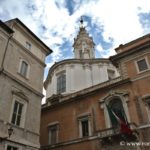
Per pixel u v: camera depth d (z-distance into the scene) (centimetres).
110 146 2094
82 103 2667
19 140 1777
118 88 2448
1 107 1738
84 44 4759
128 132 1966
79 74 3722
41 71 2489
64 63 3941
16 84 2011
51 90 3862
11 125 1767
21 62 2202
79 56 4628
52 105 2919
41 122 2916
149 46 2431
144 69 2373
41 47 2627
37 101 2222
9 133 1670
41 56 2589
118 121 2092
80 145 2339
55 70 4031
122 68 2562
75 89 3484
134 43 2672
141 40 2631
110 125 2284
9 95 1875
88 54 4609
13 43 2178
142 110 2119
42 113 2994
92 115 2470
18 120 1891
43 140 2731
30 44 2453
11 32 2162
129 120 2158
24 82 2119
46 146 2603
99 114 2427
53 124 2758
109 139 2092
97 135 2230
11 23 2247
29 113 2038
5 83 1880
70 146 2412
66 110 2767
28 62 2312
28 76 2227
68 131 2559
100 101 2489
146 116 2061
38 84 2345
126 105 2262
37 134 2036
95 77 3694
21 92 2017
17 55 2178
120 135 2033
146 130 1978
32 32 2444
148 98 2145
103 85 2658
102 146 2147
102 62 3931
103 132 2158
